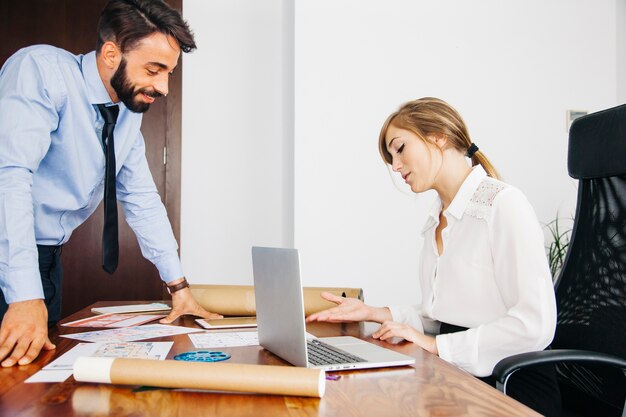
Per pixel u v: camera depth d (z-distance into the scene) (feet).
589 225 4.82
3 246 3.73
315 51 10.04
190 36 4.57
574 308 4.71
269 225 11.02
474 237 4.56
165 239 5.61
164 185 10.14
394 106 10.34
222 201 10.88
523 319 3.98
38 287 3.75
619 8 11.49
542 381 4.23
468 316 4.58
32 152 4.11
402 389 2.69
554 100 11.18
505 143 10.91
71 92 4.51
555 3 11.23
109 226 4.80
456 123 4.82
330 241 10.00
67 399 2.49
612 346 4.32
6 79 4.24
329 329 4.57
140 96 4.66
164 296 7.30
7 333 3.43
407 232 10.29
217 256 10.83
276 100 11.12
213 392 2.62
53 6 9.68
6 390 2.63
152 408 2.37
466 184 4.70
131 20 4.35
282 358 3.32
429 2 10.60
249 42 11.09
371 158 10.20
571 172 5.00
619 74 11.43
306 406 2.41
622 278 4.44
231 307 5.20
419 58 10.51
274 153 11.09
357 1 10.26
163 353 3.45
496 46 10.90
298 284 3.00
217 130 10.90
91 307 5.90
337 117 10.09
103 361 2.66
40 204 4.86
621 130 4.58
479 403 2.46
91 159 4.89
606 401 4.39
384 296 10.18
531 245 4.16
